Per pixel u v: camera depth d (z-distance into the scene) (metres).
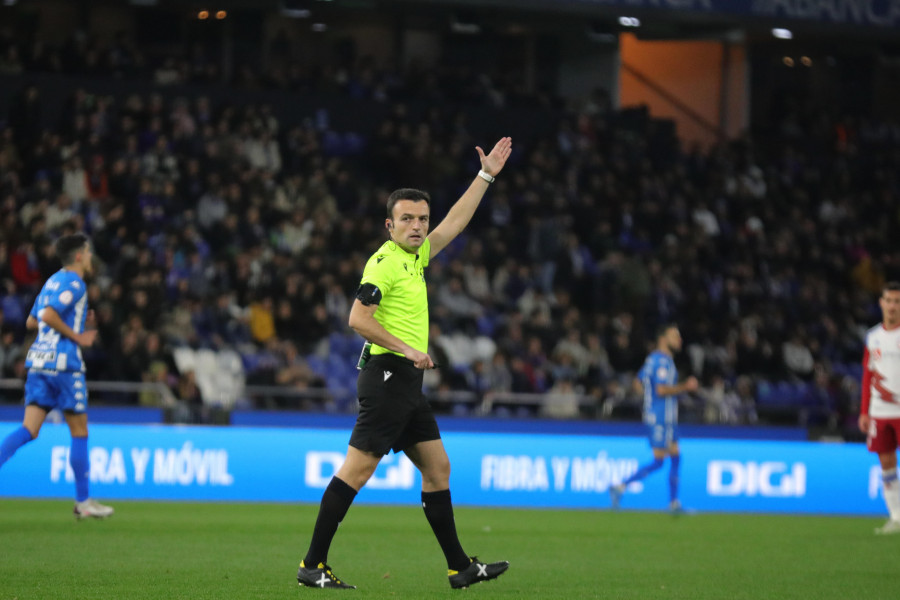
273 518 37.88
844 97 101.75
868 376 37.97
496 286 67.62
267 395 54.66
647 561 28.33
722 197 83.75
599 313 67.75
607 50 93.12
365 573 24.31
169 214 64.19
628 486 49.44
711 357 68.44
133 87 73.12
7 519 34.47
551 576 24.69
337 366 58.47
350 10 88.31
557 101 87.62
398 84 83.50
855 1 82.56
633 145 84.75
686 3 77.94
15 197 62.53
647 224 78.25
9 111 67.06
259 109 72.94
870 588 23.69
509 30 92.00
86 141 66.62
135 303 55.09
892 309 37.06
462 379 58.72
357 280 63.56
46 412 30.95
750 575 25.69
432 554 28.55
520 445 48.81
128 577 22.31
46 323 30.44
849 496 50.88
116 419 47.91
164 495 45.50
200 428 46.06
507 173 79.69
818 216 86.31
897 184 92.81
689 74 98.56
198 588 20.89
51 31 81.81
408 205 20.83
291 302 59.62
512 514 44.28
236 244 63.66
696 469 49.62
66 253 31.08
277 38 87.31
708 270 76.06
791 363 69.94
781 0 80.44
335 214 69.31
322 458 47.06
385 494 47.44
